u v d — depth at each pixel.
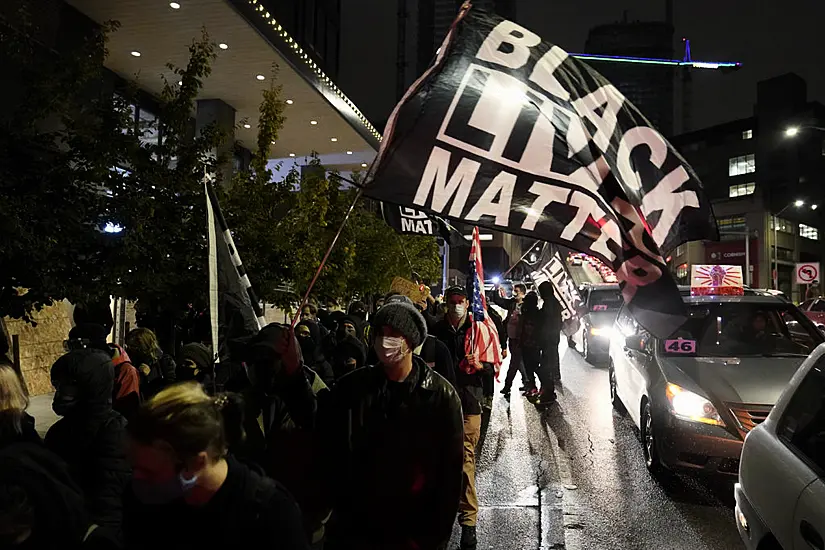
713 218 3.67
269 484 1.79
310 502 2.81
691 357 6.65
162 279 6.25
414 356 2.86
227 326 3.70
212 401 1.77
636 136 3.54
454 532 5.21
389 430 2.69
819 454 3.04
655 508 5.64
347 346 6.20
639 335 7.64
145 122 7.26
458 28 3.33
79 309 5.62
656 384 6.31
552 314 10.28
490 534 5.05
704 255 69.38
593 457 7.28
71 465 2.96
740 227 66.81
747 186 77.19
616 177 3.25
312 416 2.91
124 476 2.96
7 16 6.66
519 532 5.09
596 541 4.92
